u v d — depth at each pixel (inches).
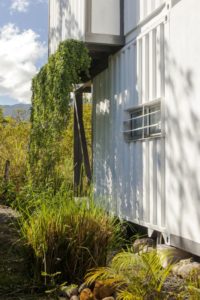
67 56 311.9
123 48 308.0
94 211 197.5
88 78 397.7
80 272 183.8
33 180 337.1
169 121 227.0
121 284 150.5
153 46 257.8
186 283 151.3
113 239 198.7
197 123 199.3
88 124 560.1
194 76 202.5
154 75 256.7
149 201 259.9
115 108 323.9
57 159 328.8
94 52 332.5
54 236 184.4
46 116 349.1
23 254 193.3
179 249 215.9
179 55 217.3
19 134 551.8
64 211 192.9
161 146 239.9
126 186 297.3
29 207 222.1
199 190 197.5
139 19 278.1
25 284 183.2
